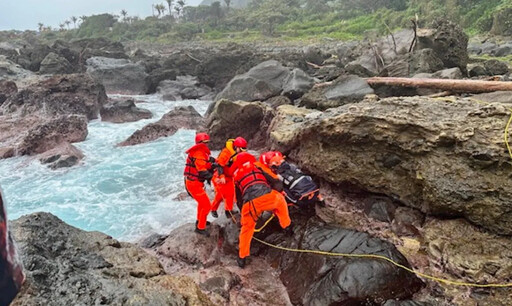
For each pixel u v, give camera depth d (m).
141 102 20.00
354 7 67.00
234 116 10.48
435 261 4.59
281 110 9.53
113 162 10.33
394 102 6.05
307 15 72.31
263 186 4.89
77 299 3.11
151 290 3.38
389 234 5.33
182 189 8.37
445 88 9.30
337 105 10.09
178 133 12.77
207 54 25.75
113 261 3.86
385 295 3.95
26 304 2.89
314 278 4.36
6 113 15.34
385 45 16.89
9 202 7.97
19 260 2.43
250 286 4.76
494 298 3.88
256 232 5.47
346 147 6.28
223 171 5.62
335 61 21.31
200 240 5.66
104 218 7.18
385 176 5.80
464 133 4.81
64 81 16.11
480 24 39.47
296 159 7.56
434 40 14.05
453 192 4.76
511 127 4.59
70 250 3.86
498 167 4.50
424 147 5.18
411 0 54.12
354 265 4.16
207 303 3.58
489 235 4.52
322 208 6.18
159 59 30.31
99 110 16.75
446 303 3.93
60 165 10.02
